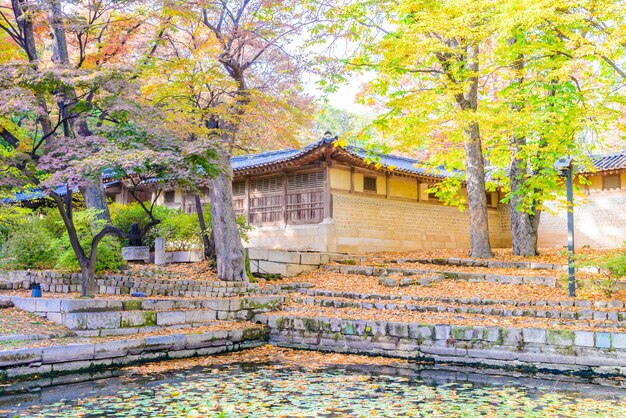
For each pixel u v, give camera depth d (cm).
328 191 2245
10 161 1183
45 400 862
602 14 1114
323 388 958
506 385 1007
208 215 2134
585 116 1396
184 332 1301
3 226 1839
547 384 1020
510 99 1586
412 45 1412
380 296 1611
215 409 805
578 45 1216
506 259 1972
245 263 1858
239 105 1662
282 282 1894
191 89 1625
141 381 1006
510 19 1145
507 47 1305
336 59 1573
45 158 1133
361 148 2403
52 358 1018
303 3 1638
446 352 1238
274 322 1483
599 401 877
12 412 787
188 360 1225
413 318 1378
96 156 1125
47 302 1248
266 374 1085
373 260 2152
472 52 1705
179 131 1570
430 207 2727
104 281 1550
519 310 1359
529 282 1656
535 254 2058
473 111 1641
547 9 1098
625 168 2378
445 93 1563
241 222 2138
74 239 1314
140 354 1170
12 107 1073
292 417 770
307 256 2073
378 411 803
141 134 1264
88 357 1074
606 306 1362
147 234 2250
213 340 1321
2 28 1577
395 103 1526
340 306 1583
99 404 835
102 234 1347
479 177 2034
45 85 1181
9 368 962
